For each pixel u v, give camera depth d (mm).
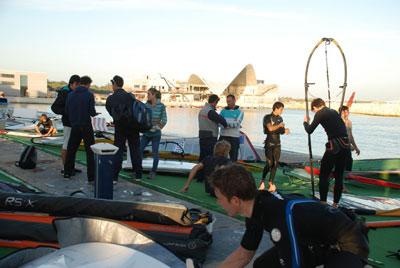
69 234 3826
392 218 6883
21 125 19688
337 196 7000
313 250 2395
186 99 107125
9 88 108938
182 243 4453
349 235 2330
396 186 9781
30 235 4637
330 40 6965
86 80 7863
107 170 5957
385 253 5215
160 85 117000
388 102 97562
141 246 3639
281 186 9180
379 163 11656
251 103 98938
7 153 11352
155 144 9078
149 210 4590
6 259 3498
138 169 8500
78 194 5391
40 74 114000
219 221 6039
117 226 3744
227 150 7242
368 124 51812
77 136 7977
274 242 2473
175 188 8250
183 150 11875
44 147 13039
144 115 7988
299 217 2373
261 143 23703
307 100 7141
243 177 2500
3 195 4797
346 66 7109
